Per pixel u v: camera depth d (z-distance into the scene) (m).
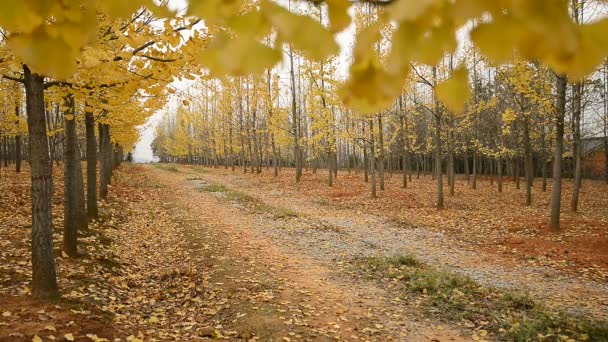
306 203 17.61
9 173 22.33
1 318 4.51
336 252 9.46
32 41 0.90
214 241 10.09
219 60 0.72
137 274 7.32
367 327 5.43
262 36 0.74
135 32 4.58
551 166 37.84
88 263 7.09
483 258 9.14
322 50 0.71
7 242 7.64
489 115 26.77
